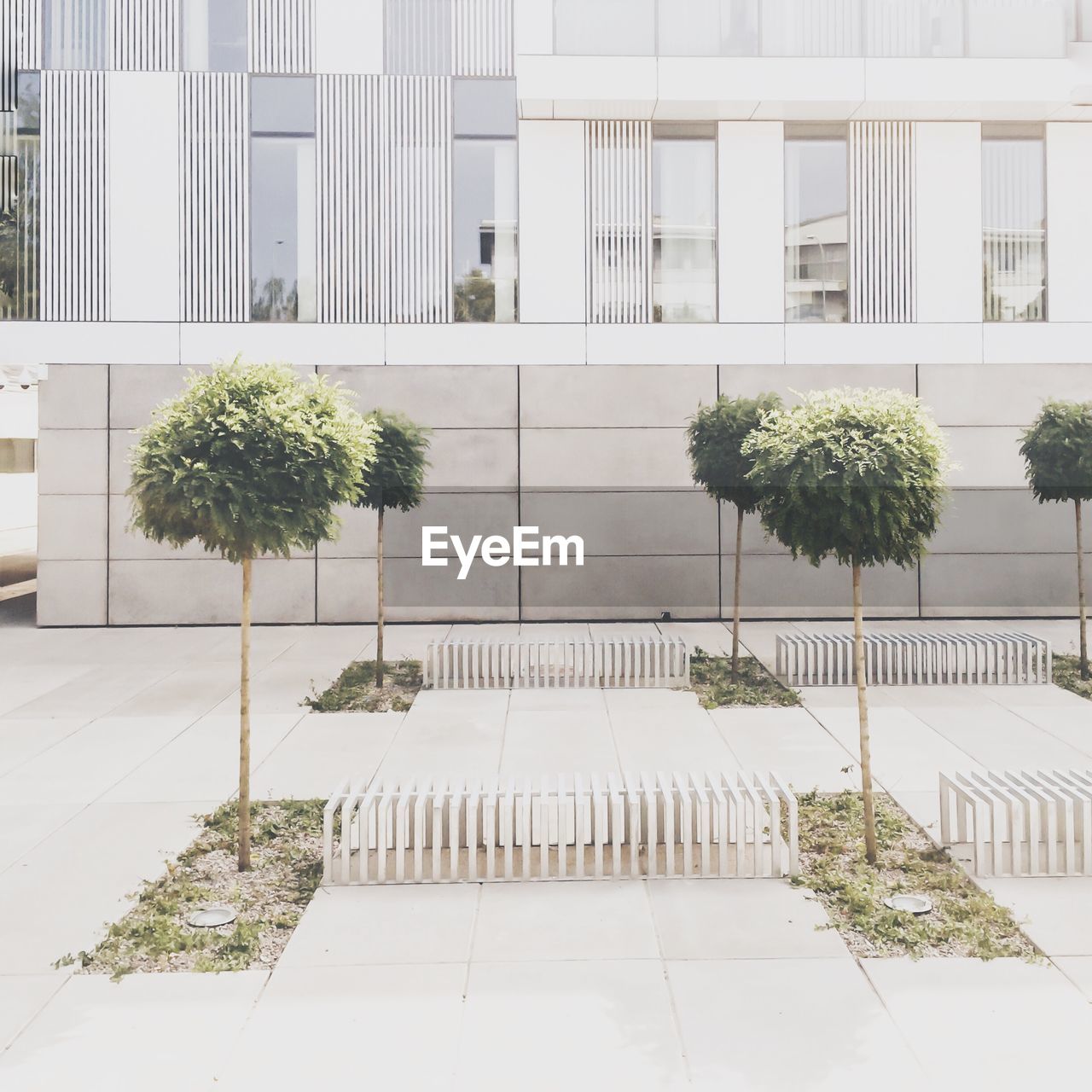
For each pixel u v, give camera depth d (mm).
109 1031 4035
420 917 5113
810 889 5410
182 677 11375
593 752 8133
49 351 14508
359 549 15109
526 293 14688
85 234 14383
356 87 14430
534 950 4742
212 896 5344
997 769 7547
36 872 5688
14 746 8453
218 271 14453
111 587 14883
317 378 5965
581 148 14609
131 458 5641
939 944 4742
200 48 14312
